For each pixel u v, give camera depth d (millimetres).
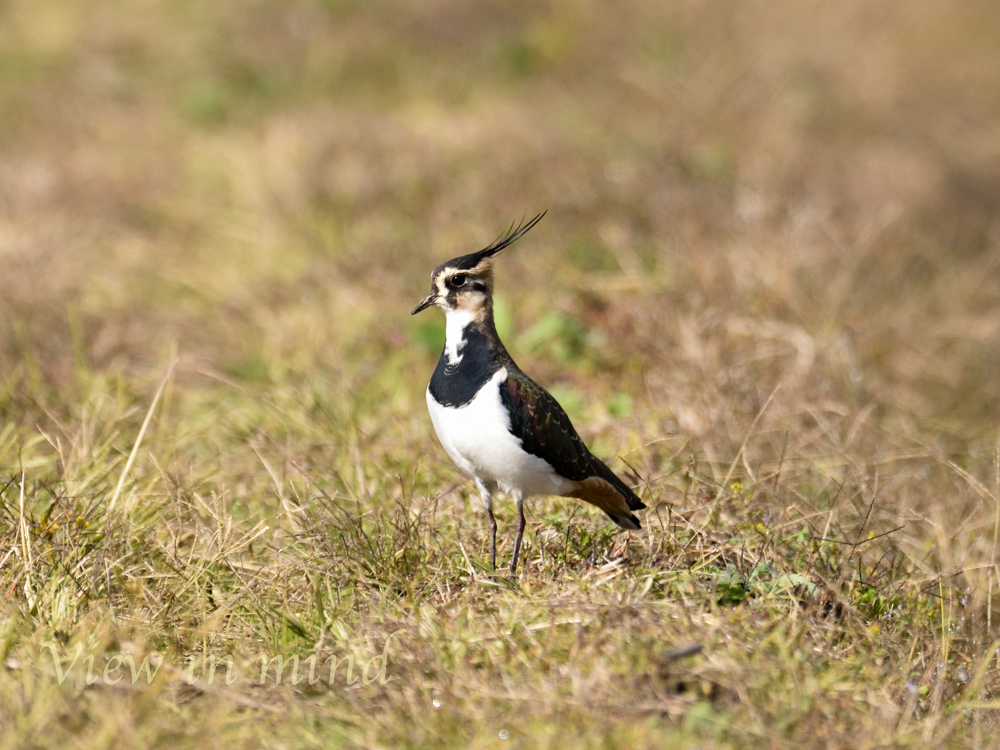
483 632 7750
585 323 14883
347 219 17953
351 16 26188
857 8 28016
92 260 17016
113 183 19750
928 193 20203
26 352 13477
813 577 8852
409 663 7383
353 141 20203
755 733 6746
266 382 13758
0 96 23250
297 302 15805
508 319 14672
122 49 25062
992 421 14266
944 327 16047
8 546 8797
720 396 12672
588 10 26094
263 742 6812
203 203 19281
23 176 19125
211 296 16312
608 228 17188
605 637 7379
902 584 9328
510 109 22016
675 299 15211
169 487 9969
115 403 11969
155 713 6969
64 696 6965
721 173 19547
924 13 28906
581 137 20547
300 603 8523
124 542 9008
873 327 15383
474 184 18594
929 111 24250
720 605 8359
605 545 9516
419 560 9031
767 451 11703
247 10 26500
